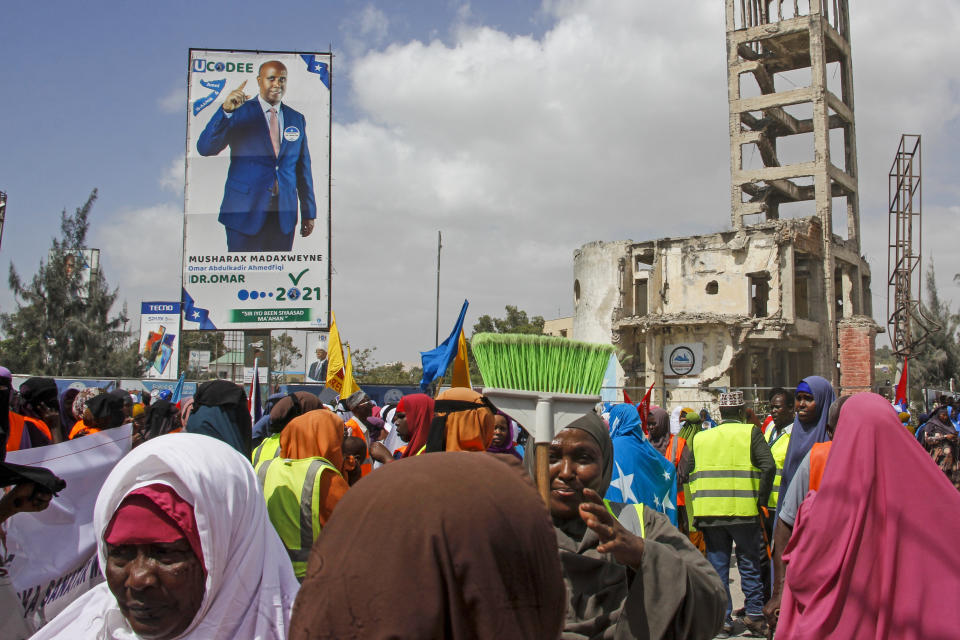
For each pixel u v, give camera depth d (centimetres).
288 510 399
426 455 116
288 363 3234
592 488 278
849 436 310
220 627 227
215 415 495
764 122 4097
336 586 103
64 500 478
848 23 4266
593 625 262
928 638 281
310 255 1875
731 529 716
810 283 3762
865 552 298
